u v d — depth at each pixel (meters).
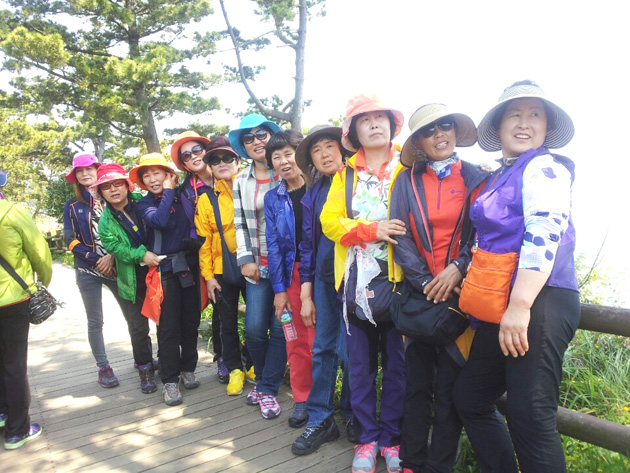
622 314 1.99
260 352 3.23
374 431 2.46
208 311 5.97
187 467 2.55
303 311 2.72
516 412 1.67
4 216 2.71
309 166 2.71
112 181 3.31
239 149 3.20
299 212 2.85
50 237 18.38
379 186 2.35
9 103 14.71
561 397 3.10
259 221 3.10
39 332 5.80
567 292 1.66
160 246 3.39
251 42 10.55
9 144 22.58
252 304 3.12
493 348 1.83
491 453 1.94
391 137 2.45
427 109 2.06
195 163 3.50
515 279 1.68
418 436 2.19
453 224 2.03
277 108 11.45
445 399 2.05
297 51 9.78
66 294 8.66
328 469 2.48
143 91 12.76
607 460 2.14
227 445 2.77
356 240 2.25
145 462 2.63
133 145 21.86
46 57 11.15
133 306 3.59
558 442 1.67
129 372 4.12
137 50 12.80
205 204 3.42
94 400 3.53
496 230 1.70
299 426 2.95
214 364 4.18
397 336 2.44
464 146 2.17
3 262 2.74
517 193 1.69
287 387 3.58
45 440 2.93
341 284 2.48
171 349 3.42
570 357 3.40
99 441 2.89
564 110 1.74
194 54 13.46
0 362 2.96
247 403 3.30
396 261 2.12
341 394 2.89
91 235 3.70
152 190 3.45
